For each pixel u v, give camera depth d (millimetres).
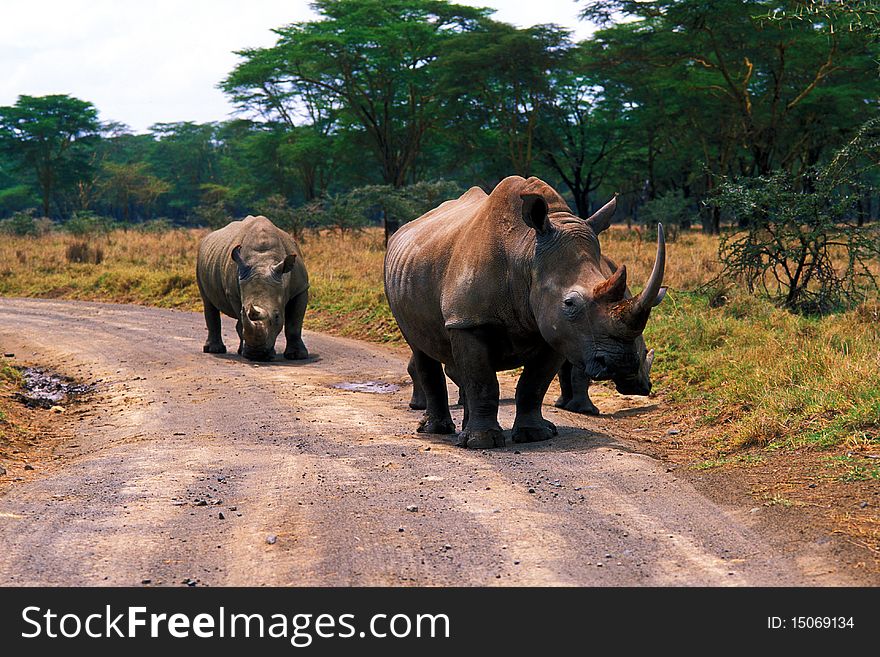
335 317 20016
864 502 5605
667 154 53219
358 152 56750
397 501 6133
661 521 5574
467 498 6184
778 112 42094
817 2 10922
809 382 8695
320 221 37250
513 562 4879
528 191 7762
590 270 7266
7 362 15500
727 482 6469
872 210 52375
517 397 8344
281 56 53969
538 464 7168
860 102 41594
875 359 8906
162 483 6852
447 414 9016
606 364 6914
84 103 77312
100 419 10516
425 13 52750
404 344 17188
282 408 10531
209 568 4906
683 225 46000
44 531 5605
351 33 49531
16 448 8641
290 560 4984
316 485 6641
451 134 53688
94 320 20594
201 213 42875
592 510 5848
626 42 43812
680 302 14664
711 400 9602
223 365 14539
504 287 7715
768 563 4777
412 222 9695
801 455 7051
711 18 39125
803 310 14109
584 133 54094
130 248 32781
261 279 14852
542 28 47000
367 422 9570
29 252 33125
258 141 65938
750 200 14523
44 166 77375
